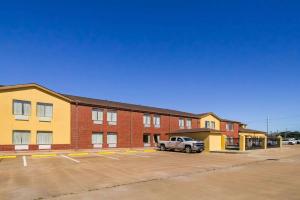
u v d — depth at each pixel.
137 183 14.25
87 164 22.08
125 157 28.66
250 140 45.78
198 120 57.53
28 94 32.88
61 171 18.23
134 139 44.47
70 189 12.75
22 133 32.19
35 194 11.79
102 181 14.73
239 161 25.70
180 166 21.39
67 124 36.25
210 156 31.17
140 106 50.88
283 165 22.78
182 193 12.03
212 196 11.52
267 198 11.23
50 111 34.75
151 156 30.34
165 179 15.49
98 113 39.94
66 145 35.88
